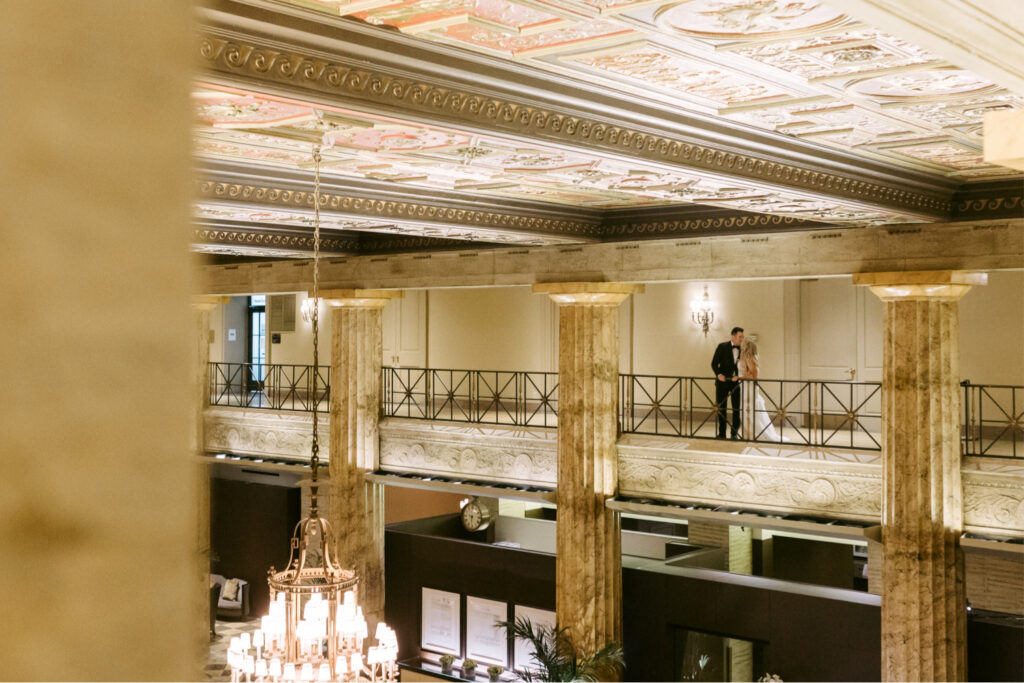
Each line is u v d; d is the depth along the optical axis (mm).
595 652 13703
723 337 17781
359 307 16828
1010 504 11195
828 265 12023
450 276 15500
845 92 6445
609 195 11562
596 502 13938
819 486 12430
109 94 447
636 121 6723
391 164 8977
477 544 16578
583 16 4910
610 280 13797
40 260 427
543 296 19953
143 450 463
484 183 10320
